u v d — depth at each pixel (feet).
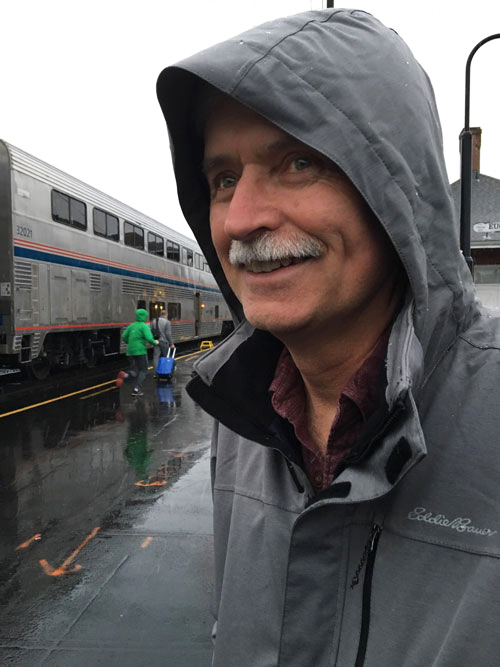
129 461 19.20
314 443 2.98
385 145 2.14
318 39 2.20
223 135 2.44
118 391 35.78
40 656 8.24
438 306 2.40
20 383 38.55
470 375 2.34
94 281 43.27
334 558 2.42
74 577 10.75
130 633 8.82
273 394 3.13
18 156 33.53
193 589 10.21
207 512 14.21
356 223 2.29
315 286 2.35
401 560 2.18
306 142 2.10
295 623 2.47
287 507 2.91
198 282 75.66
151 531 12.96
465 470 2.15
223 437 3.83
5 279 32.01
